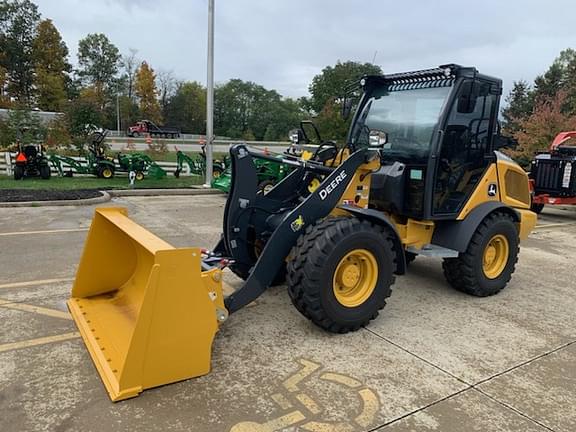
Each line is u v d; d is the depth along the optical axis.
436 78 4.26
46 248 5.70
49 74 57.69
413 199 4.28
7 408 2.51
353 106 4.97
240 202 3.72
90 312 3.41
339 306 3.42
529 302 4.49
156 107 64.50
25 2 59.59
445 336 3.62
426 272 5.36
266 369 3.00
